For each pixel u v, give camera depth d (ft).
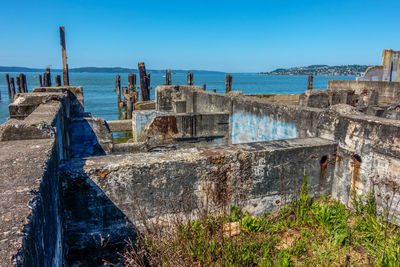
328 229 11.73
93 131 23.21
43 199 6.24
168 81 61.72
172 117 24.58
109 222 10.50
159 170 10.74
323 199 14.23
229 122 26.53
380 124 11.85
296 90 218.18
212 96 29.94
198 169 11.32
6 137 10.23
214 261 9.79
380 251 10.27
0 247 4.15
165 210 11.12
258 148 12.66
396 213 11.39
